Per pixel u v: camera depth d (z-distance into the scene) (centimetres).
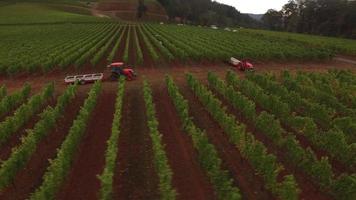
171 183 2148
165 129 2934
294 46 7238
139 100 3688
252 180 2198
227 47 6838
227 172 2072
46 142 2742
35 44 7288
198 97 3688
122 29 10812
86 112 2903
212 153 2162
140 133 2839
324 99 3472
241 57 5869
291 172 2314
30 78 4772
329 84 4069
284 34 11088
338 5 12506
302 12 14312
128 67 5325
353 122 2995
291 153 2372
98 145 2647
